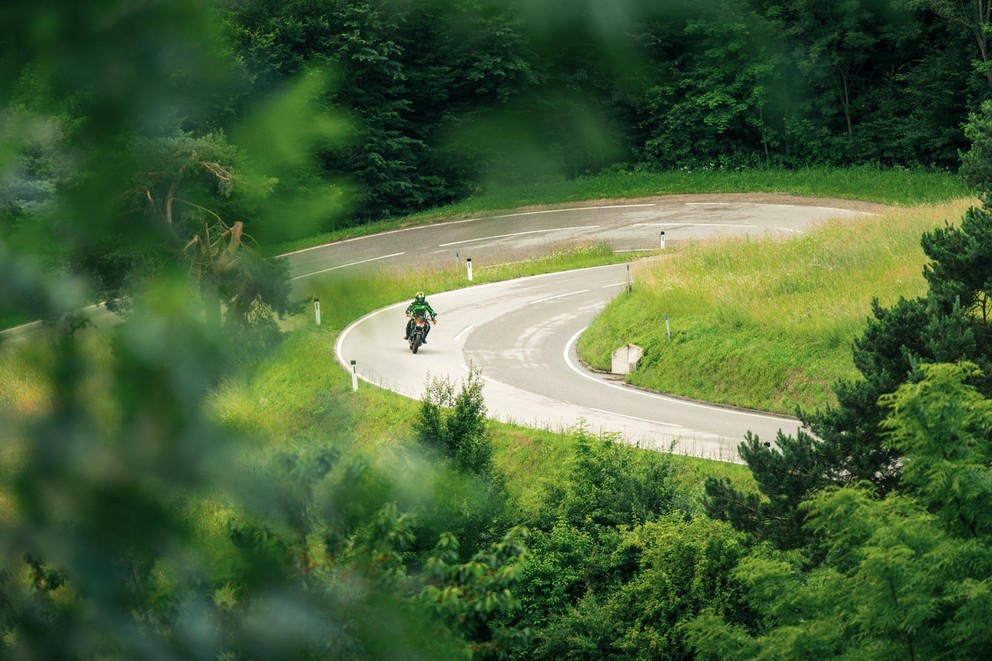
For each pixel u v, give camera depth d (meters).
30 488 1.91
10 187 1.95
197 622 2.12
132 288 2.04
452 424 17.55
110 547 1.96
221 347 2.10
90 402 1.97
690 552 15.52
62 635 1.97
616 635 15.98
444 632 2.74
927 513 9.67
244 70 2.01
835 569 10.95
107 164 1.96
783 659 10.28
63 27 1.88
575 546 17.19
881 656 9.41
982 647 9.28
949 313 16.00
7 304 1.96
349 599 2.58
